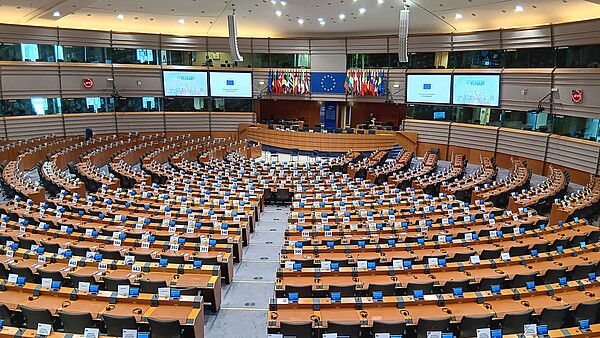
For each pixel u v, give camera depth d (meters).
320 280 11.15
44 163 24.50
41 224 14.68
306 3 28.67
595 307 9.63
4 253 12.55
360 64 37.38
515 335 8.35
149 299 9.70
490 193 21.62
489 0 25.31
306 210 18.30
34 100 32.25
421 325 8.97
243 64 38.81
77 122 34.41
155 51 37.19
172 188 21.48
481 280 10.98
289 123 38.91
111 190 20.47
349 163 29.42
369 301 9.70
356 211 18.00
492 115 32.03
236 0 28.73
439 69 33.97
